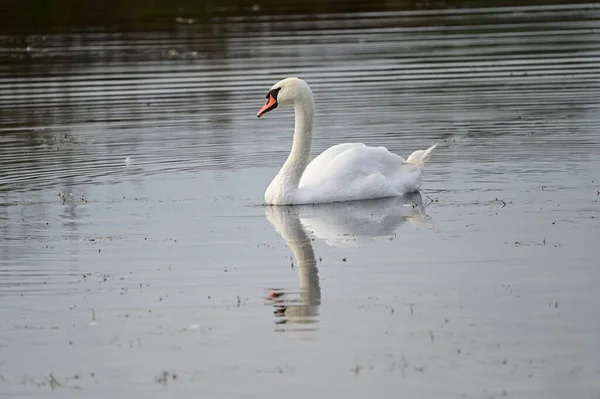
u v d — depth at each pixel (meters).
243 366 11.52
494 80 29.61
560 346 11.73
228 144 23.48
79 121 26.20
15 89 30.44
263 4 44.91
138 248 16.03
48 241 16.50
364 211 17.97
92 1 44.91
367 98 27.70
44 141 24.22
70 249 16.05
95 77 31.62
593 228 16.20
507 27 38.62
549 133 23.23
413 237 16.16
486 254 15.10
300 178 19.08
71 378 11.40
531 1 44.50
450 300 13.27
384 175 19.23
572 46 34.44
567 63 31.58
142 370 11.54
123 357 11.90
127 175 20.92
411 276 14.27
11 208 18.58
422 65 32.06
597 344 11.74
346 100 27.53
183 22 40.84
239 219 17.64
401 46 35.41
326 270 14.66
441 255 15.15
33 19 42.09
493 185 19.31
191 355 11.88
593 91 27.47
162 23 40.78
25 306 13.60
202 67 32.38
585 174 19.70
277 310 13.13
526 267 14.44
